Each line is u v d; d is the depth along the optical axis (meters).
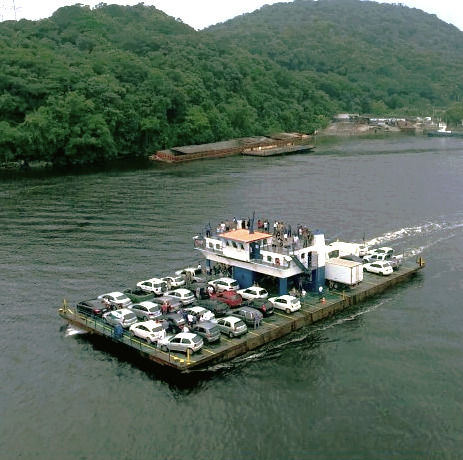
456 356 75.31
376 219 142.00
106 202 160.38
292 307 84.44
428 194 170.38
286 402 66.06
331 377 71.00
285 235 95.94
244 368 73.25
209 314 80.75
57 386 69.50
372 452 57.88
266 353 76.81
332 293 92.25
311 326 84.19
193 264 108.50
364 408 64.75
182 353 73.12
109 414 64.19
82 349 78.19
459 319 85.69
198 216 143.75
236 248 93.50
